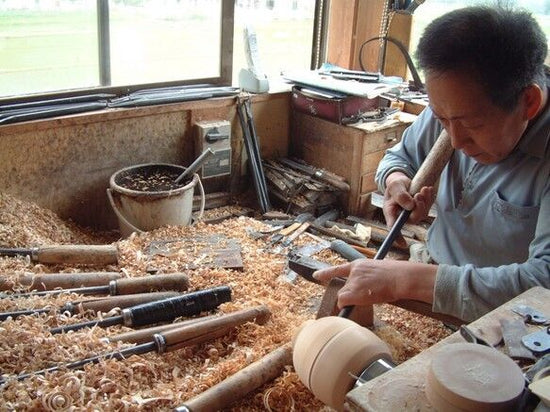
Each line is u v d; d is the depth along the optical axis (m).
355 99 3.56
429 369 0.68
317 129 3.75
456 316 1.16
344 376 0.88
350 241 3.26
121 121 3.09
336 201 3.71
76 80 3.11
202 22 3.46
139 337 1.67
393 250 3.23
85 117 2.92
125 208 2.86
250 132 3.59
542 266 1.14
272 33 4.01
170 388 1.47
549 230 1.22
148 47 3.30
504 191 1.47
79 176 3.04
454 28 1.06
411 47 4.03
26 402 1.32
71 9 2.94
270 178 3.69
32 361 1.50
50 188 2.95
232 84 3.76
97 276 2.05
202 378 1.51
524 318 0.85
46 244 2.38
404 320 2.15
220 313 1.89
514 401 0.63
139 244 2.51
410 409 0.67
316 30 4.20
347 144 3.57
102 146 3.07
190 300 1.88
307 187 3.59
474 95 1.08
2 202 2.71
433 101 1.14
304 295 2.19
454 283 1.14
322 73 3.87
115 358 1.55
